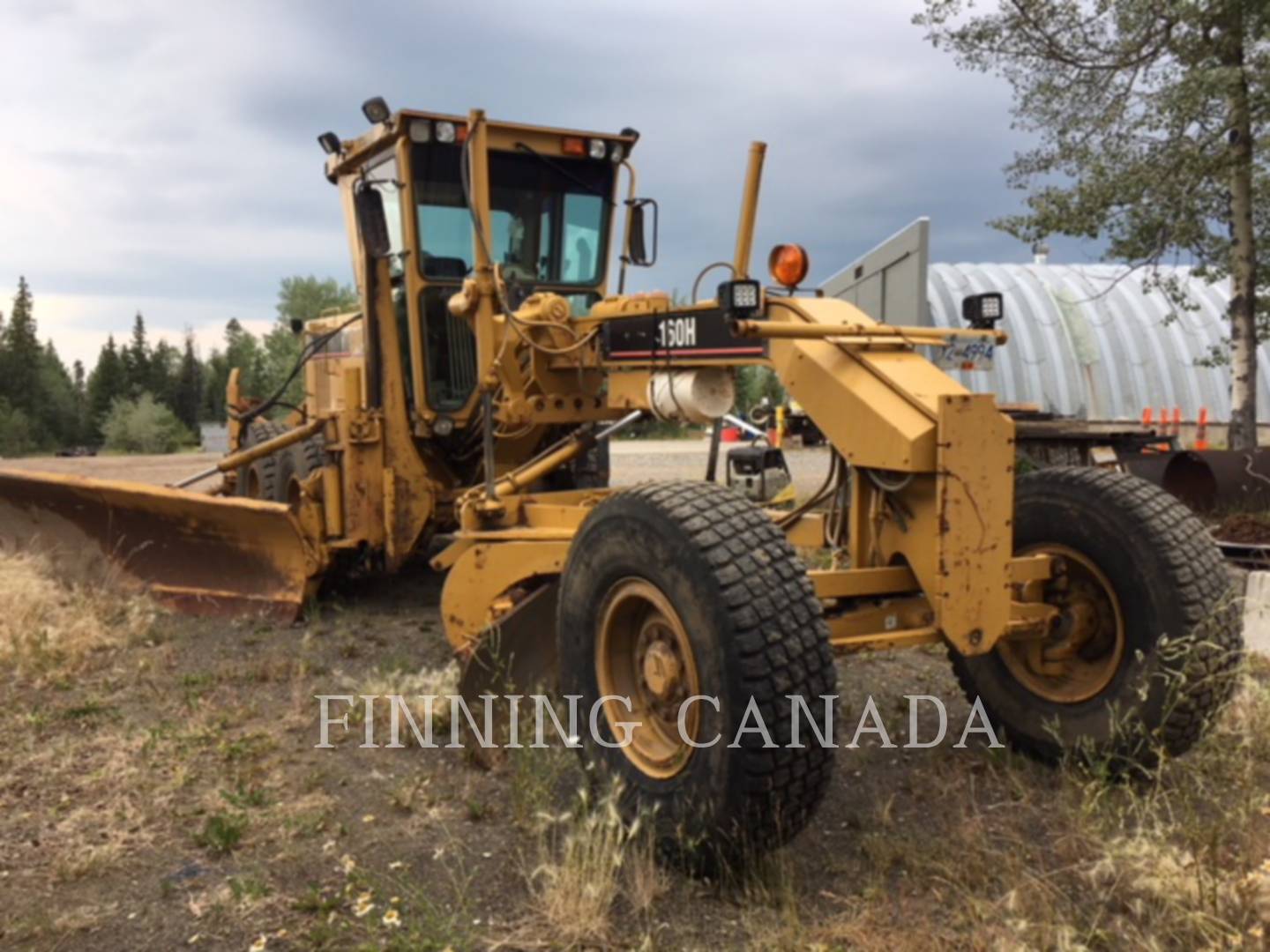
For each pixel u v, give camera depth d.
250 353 70.12
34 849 3.60
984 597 3.57
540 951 3.01
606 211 7.23
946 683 5.54
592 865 3.28
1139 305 20.94
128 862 3.53
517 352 5.66
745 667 3.16
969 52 10.68
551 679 4.70
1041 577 4.23
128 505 7.17
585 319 5.34
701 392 4.42
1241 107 9.60
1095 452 8.91
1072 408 19.42
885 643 3.71
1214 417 19.84
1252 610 5.69
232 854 3.60
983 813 3.93
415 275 6.71
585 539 3.85
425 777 4.26
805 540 4.62
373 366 6.94
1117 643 4.15
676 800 3.41
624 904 3.27
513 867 3.50
